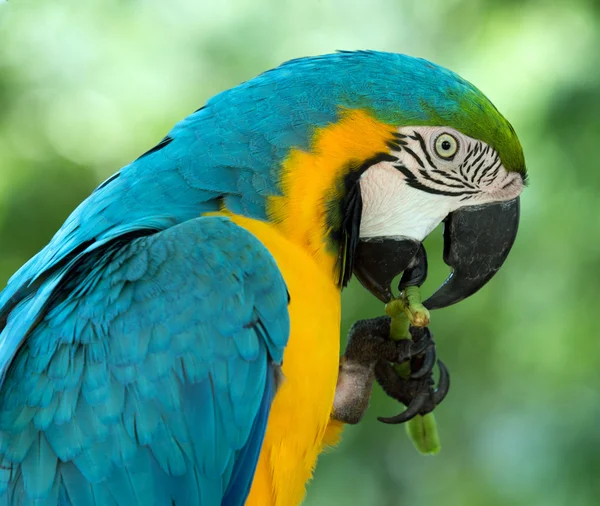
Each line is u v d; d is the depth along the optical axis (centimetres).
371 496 755
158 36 785
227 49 784
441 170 392
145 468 320
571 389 702
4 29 781
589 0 683
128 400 319
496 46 691
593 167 655
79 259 335
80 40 780
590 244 676
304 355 341
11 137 750
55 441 316
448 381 419
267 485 345
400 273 405
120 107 767
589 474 691
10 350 324
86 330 324
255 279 331
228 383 325
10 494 315
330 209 367
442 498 755
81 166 745
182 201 351
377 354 408
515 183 411
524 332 704
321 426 353
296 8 794
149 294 325
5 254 708
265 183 356
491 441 750
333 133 369
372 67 383
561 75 661
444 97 388
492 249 413
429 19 755
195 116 373
